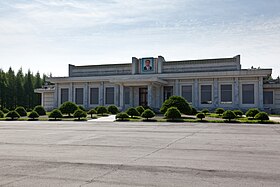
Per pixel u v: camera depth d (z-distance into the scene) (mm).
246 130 18406
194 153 9766
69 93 50750
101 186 5867
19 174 6895
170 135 15469
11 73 78688
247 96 41625
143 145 11672
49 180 6348
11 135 15609
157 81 41875
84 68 53812
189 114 32594
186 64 47125
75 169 7406
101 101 48531
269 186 5898
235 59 44500
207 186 5891
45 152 10039
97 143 12289
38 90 54625
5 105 74000
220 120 26891
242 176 6707
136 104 46875
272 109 41906
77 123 25984
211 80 43344
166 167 7629
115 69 51469
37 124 24906
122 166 7754
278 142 12570
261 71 39969
